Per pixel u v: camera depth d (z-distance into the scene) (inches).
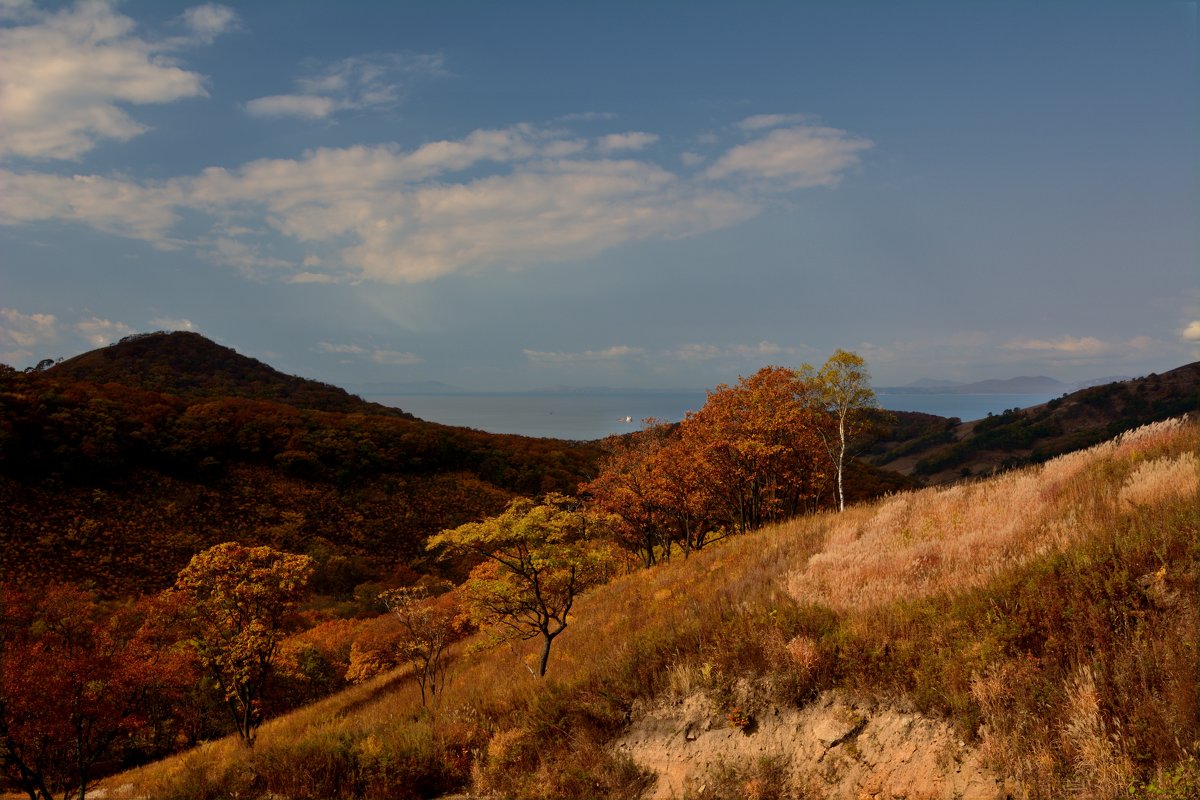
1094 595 263.7
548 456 4409.5
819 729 282.0
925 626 306.0
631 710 361.4
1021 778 213.0
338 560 2596.0
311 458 3553.2
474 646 657.6
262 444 3624.5
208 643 861.2
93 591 2023.9
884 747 258.5
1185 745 188.4
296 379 7249.0
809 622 352.5
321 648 1460.4
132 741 1063.0
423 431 4379.9
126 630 1024.2
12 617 754.2
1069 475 463.2
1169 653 214.1
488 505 3681.1
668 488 1304.1
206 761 582.9
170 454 3164.4
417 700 687.7
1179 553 261.0
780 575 496.4
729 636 370.3
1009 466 620.4
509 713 418.0
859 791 249.3
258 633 862.5
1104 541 298.2
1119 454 455.5
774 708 306.3
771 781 272.7
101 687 686.5
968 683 255.4
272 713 1237.7
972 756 232.4
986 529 415.5
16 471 2628.0
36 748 642.2
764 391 1355.8
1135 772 192.9
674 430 1632.6
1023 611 275.0
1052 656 248.1
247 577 890.1
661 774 312.0
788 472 1392.7
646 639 429.7
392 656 1277.1
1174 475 342.6
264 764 434.9
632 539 1428.4
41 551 2217.0
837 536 557.9
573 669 488.4
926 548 415.2
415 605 788.0
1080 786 200.2
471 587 621.6
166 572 2345.0
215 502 3031.5
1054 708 228.2
